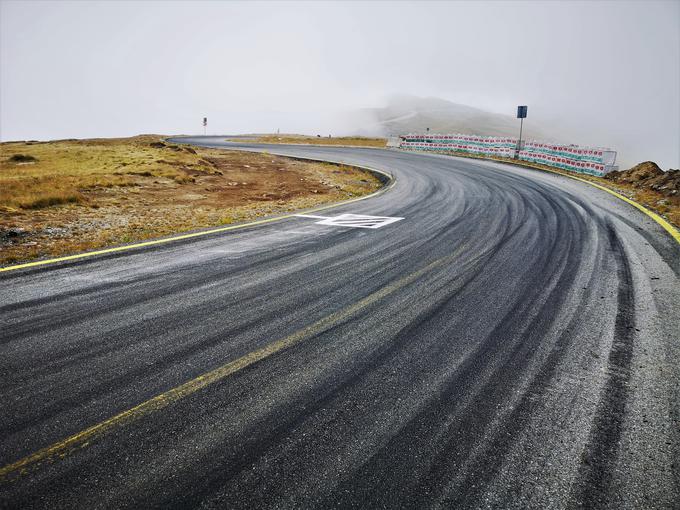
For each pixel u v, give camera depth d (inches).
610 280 207.0
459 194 528.7
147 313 167.0
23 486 81.3
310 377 122.9
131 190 539.2
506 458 90.9
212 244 281.9
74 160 876.6
